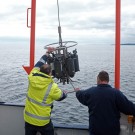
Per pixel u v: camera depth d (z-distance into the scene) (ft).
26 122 12.80
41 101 12.44
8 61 414.00
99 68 212.43
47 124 12.75
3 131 15.25
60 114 92.43
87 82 112.68
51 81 12.59
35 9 14.12
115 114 11.33
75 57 13.19
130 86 141.38
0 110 15.23
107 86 11.62
